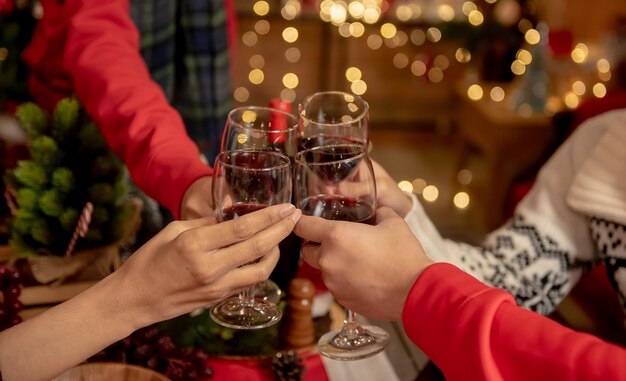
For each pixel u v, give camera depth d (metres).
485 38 3.76
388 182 1.14
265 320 0.98
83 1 1.30
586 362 0.72
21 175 1.16
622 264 1.16
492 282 1.20
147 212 1.37
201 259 0.85
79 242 1.18
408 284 0.84
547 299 1.22
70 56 1.27
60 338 0.88
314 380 1.10
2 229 1.26
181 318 1.13
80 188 1.19
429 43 4.24
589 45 3.72
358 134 1.06
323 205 0.95
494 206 3.04
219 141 1.72
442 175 3.91
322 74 4.31
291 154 1.05
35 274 1.15
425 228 1.18
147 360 1.05
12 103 1.53
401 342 1.19
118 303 0.88
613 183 1.17
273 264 0.90
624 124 1.18
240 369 1.10
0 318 1.05
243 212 0.92
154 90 1.22
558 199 1.25
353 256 0.87
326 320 1.22
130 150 1.16
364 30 4.21
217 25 1.63
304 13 4.08
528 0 3.79
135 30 1.34
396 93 4.36
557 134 2.45
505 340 0.76
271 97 4.32
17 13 1.56
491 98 3.26
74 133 1.19
